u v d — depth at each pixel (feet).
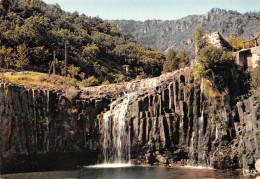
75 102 155.02
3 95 129.90
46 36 283.79
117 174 115.96
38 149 136.98
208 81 136.56
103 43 401.29
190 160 135.54
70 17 451.12
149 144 140.56
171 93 144.36
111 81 306.96
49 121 142.92
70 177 111.55
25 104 137.49
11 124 129.39
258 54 133.18
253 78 127.54
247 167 111.86
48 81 172.86
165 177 106.32
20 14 322.96
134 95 152.46
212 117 132.87
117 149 150.20
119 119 152.46
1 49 218.18
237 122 127.95
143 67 396.98
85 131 153.89
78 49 334.65
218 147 128.77
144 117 145.07
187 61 396.16
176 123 139.85
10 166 126.11
